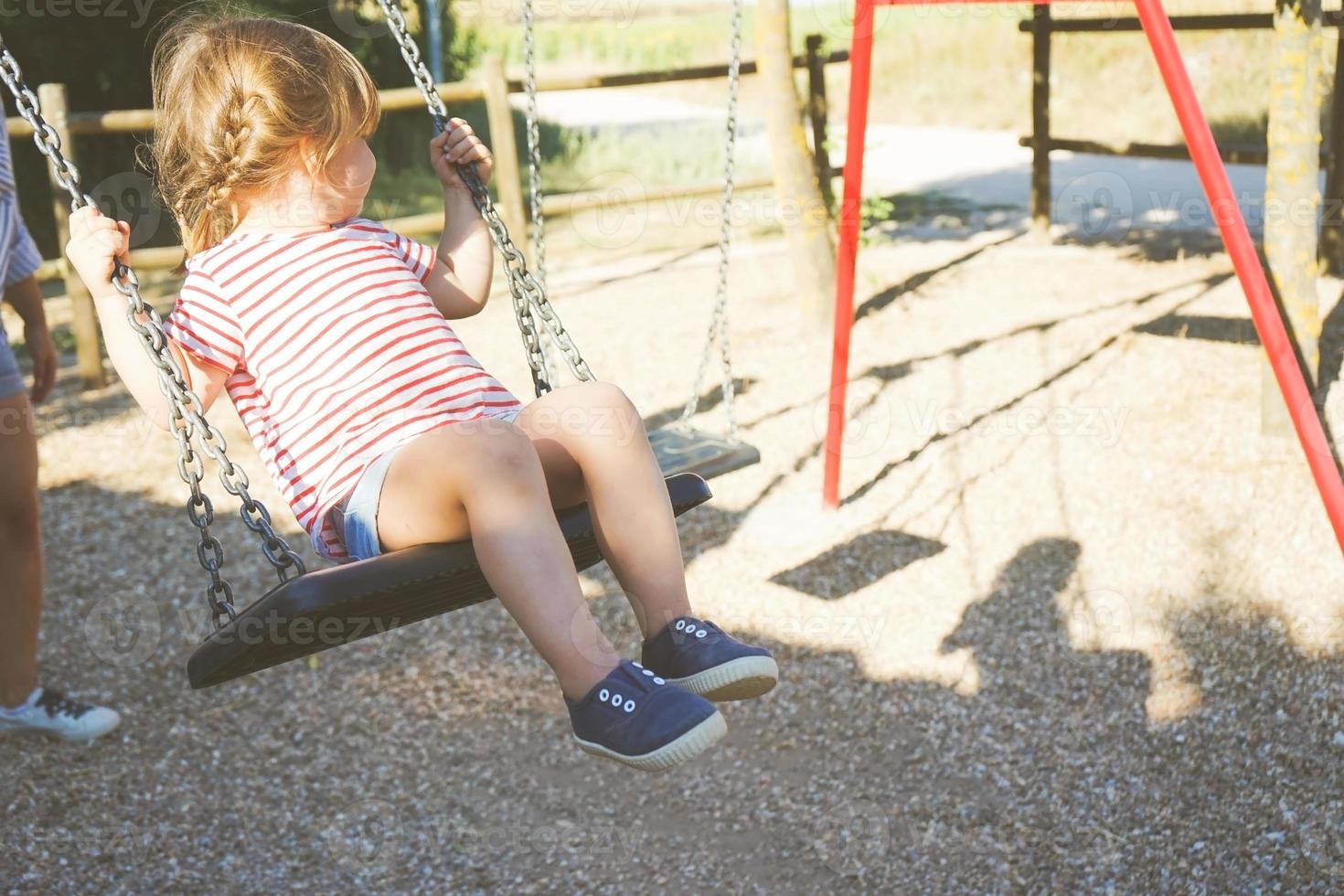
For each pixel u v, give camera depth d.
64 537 5.03
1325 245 7.04
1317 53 4.49
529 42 3.08
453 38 13.79
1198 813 3.13
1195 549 4.23
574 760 3.59
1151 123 12.77
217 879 3.17
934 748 3.49
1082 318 6.77
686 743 1.79
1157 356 6.04
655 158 13.26
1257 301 3.75
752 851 3.17
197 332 2.05
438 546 1.88
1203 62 13.78
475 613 4.38
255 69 2.06
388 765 3.60
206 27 2.14
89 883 3.14
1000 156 12.60
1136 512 4.52
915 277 7.91
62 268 6.77
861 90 4.50
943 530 4.61
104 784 3.53
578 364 2.34
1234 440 4.96
